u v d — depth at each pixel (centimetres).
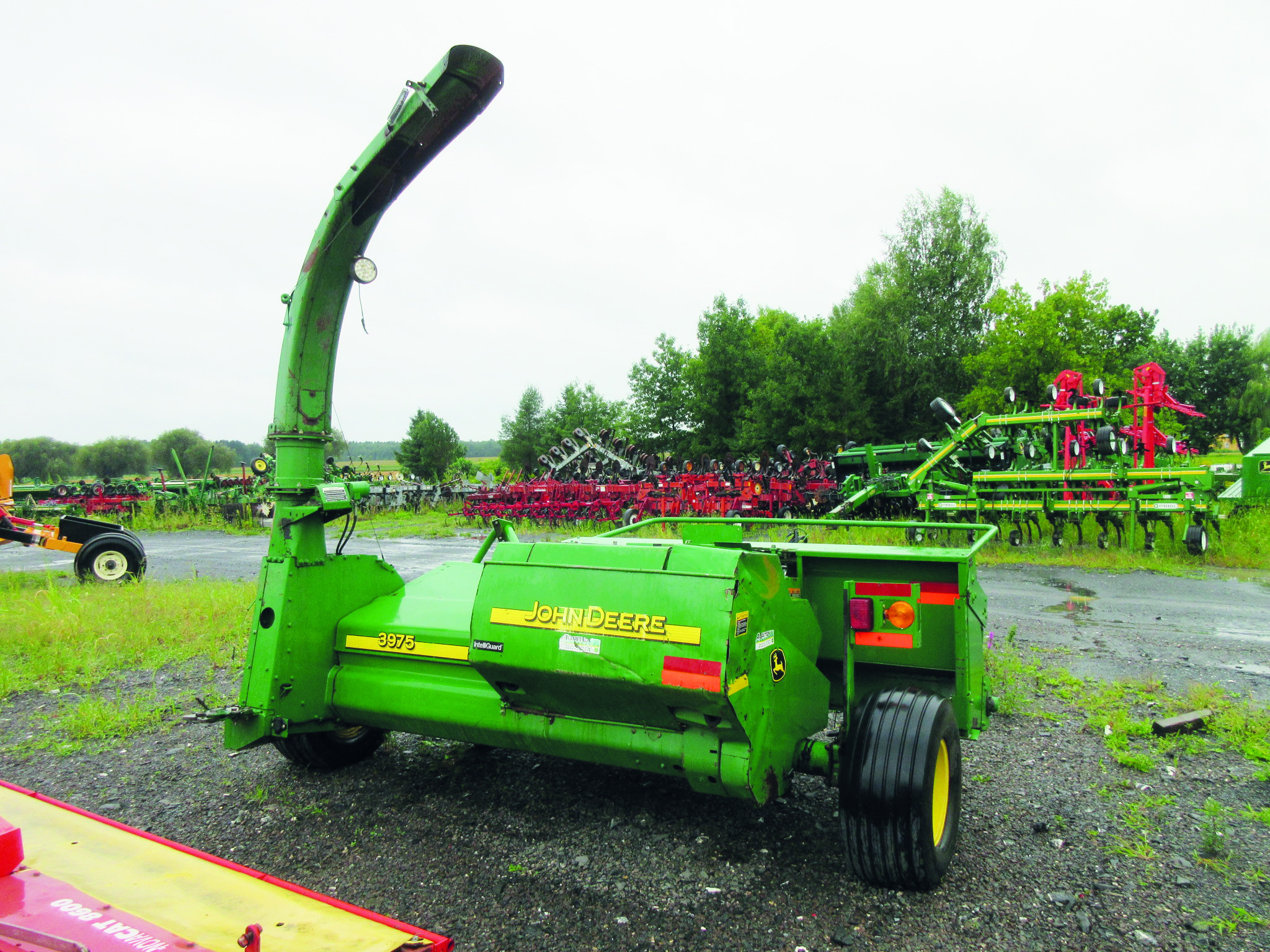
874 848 305
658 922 298
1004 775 437
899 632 379
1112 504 1376
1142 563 1272
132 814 396
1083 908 305
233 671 668
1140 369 1507
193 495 2627
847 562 394
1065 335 2950
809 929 292
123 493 2603
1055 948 279
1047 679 612
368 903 312
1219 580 1138
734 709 283
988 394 2911
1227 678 620
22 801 237
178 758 473
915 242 3547
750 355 3117
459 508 2859
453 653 372
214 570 1349
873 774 305
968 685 355
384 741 495
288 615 383
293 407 388
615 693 300
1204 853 348
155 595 948
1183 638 759
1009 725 519
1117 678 620
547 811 394
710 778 305
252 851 356
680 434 3372
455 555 1530
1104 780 430
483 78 353
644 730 319
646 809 396
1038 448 1547
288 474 390
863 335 3019
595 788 423
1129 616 869
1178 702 553
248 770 452
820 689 370
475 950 282
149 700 587
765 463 2094
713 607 283
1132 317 3575
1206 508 1296
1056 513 1456
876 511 1836
